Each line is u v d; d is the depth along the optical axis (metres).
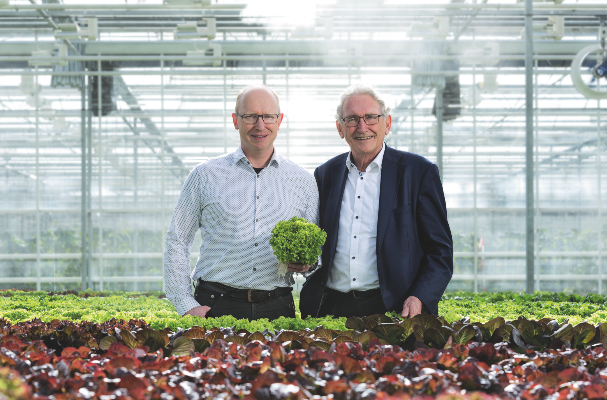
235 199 4.14
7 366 2.12
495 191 15.92
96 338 2.95
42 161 15.98
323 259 4.36
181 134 16.08
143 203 15.95
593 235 15.82
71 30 13.09
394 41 14.61
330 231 4.37
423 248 4.27
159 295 13.14
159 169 16.00
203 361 2.21
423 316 2.96
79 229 15.95
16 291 13.03
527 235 10.54
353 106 4.25
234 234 4.10
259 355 2.29
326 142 16.31
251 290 4.08
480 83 15.84
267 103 4.11
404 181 4.25
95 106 15.95
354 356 2.38
